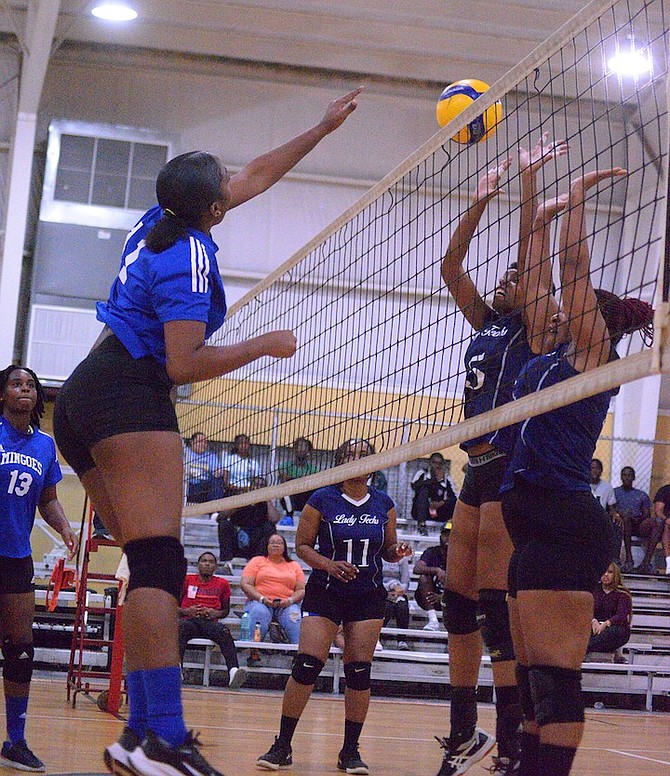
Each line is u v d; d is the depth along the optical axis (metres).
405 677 10.51
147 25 15.48
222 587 10.23
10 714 4.86
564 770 2.76
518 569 2.97
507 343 3.93
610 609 10.99
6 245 13.63
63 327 15.09
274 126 16.39
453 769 4.19
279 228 16.25
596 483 14.03
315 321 14.44
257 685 10.61
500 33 15.24
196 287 2.50
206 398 13.56
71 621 10.49
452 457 15.43
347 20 15.21
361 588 5.59
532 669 2.87
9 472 4.84
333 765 5.68
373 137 16.56
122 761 2.26
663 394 17.02
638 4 12.87
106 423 2.43
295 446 6.32
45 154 15.59
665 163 2.54
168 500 2.40
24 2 14.48
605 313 3.07
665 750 7.49
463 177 15.41
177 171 2.66
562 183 14.67
